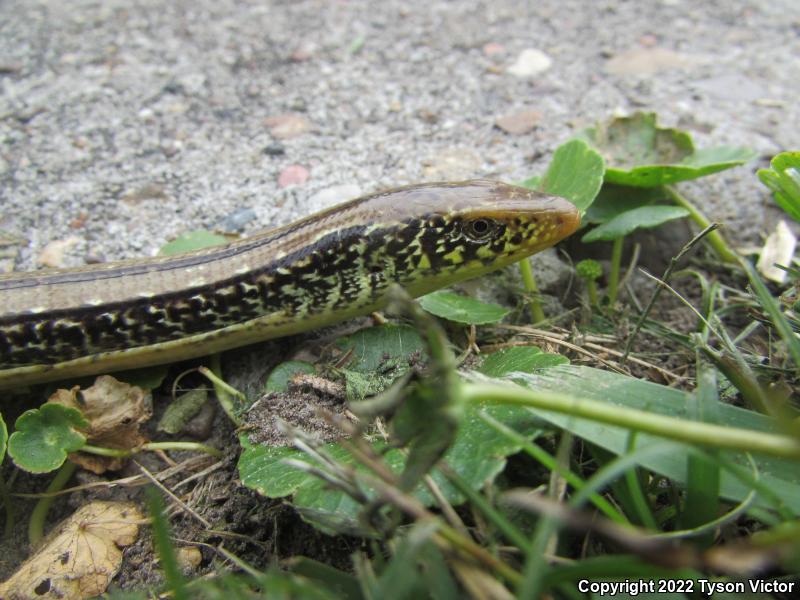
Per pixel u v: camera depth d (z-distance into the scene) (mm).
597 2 163
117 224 104
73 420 70
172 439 79
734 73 138
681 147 102
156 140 120
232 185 110
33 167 114
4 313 79
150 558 68
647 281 97
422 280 80
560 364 62
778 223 100
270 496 58
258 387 80
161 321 80
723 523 49
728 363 62
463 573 46
